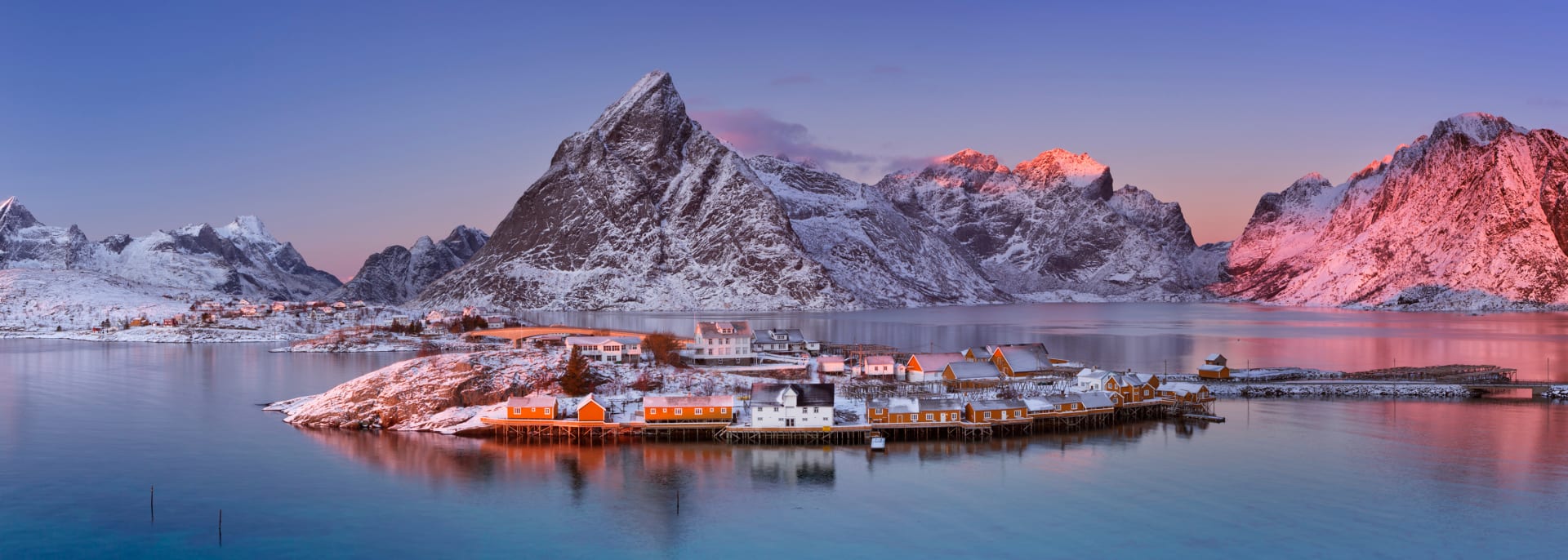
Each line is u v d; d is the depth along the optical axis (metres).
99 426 142.38
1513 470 115.12
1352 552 88.50
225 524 96.88
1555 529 93.94
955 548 89.94
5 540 92.75
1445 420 147.38
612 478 112.25
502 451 125.31
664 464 117.81
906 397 141.75
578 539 92.75
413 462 119.50
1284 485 108.88
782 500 103.75
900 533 93.81
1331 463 119.00
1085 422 142.00
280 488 108.69
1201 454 123.69
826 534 93.62
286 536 93.81
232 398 170.75
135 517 99.12
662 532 94.44
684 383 159.50
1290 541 91.06
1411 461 119.56
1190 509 100.56
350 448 127.19
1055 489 107.50
